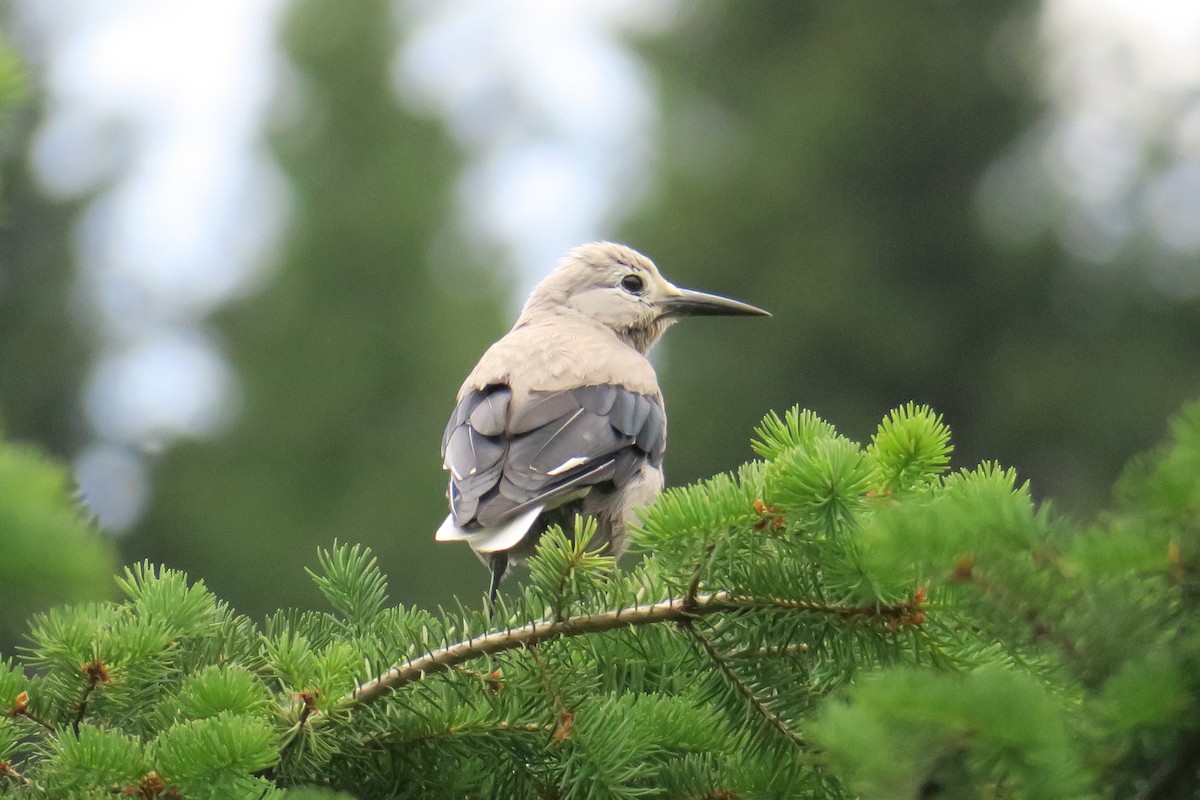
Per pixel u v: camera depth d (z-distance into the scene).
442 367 24.44
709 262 26.81
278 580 21.12
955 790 2.82
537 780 3.95
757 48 29.77
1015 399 25.66
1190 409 2.59
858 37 28.61
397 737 3.88
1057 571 2.85
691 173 27.73
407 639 3.99
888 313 26.34
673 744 4.09
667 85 29.27
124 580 4.25
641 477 6.30
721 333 26.22
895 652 3.60
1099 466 25.36
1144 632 2.69
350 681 3.80
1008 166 28.41
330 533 21.73
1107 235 27.38
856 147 27.84
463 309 25.50
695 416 25.28
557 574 3.74
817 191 27.64
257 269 26.22
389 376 24.62
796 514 3.53
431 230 26.73
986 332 27.03
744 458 25.34
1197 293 26.47
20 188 22.84
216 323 25.05
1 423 2.47
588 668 4.12
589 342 6.68
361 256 26.12
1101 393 25.48
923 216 27.75
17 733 3.60
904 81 28.16
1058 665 2.94
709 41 29.81
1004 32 29.06
